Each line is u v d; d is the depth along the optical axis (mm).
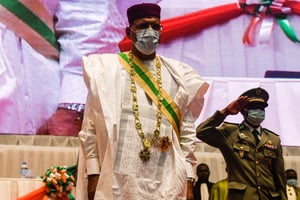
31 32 8039
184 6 8484
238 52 8414
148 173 3602
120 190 3525
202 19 8469
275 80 8305
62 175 4406
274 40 8477
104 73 3734
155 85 3799
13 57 7898
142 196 3547
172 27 8406
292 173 6809
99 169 3613
